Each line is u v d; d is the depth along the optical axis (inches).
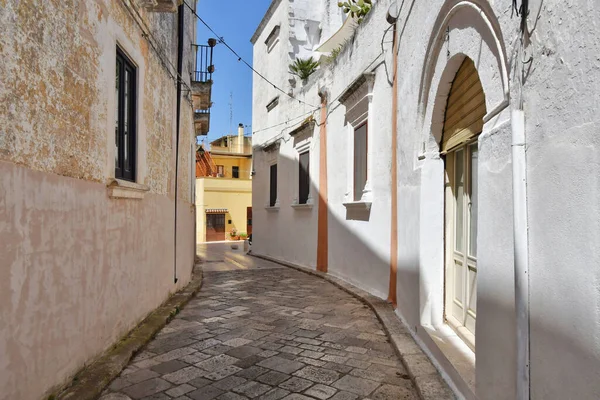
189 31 399.9
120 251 182.1
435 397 130.3
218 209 1251.8
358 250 333.1
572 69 70.2
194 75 467.2
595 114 63.9
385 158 277.4
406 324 212.5
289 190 526.0
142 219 214.4
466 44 126.2
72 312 136.8
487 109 109.4
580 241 67.7
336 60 386.3
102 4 160.2
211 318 244.4
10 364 103.2
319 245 430.6
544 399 78.7
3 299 100.7
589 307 65.2
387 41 272.2
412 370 151.7
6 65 101.5
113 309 174.6
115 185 168.1
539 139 81.3
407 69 217.8
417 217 191.2
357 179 341.1
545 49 79.0
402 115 230.4
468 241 155.5
